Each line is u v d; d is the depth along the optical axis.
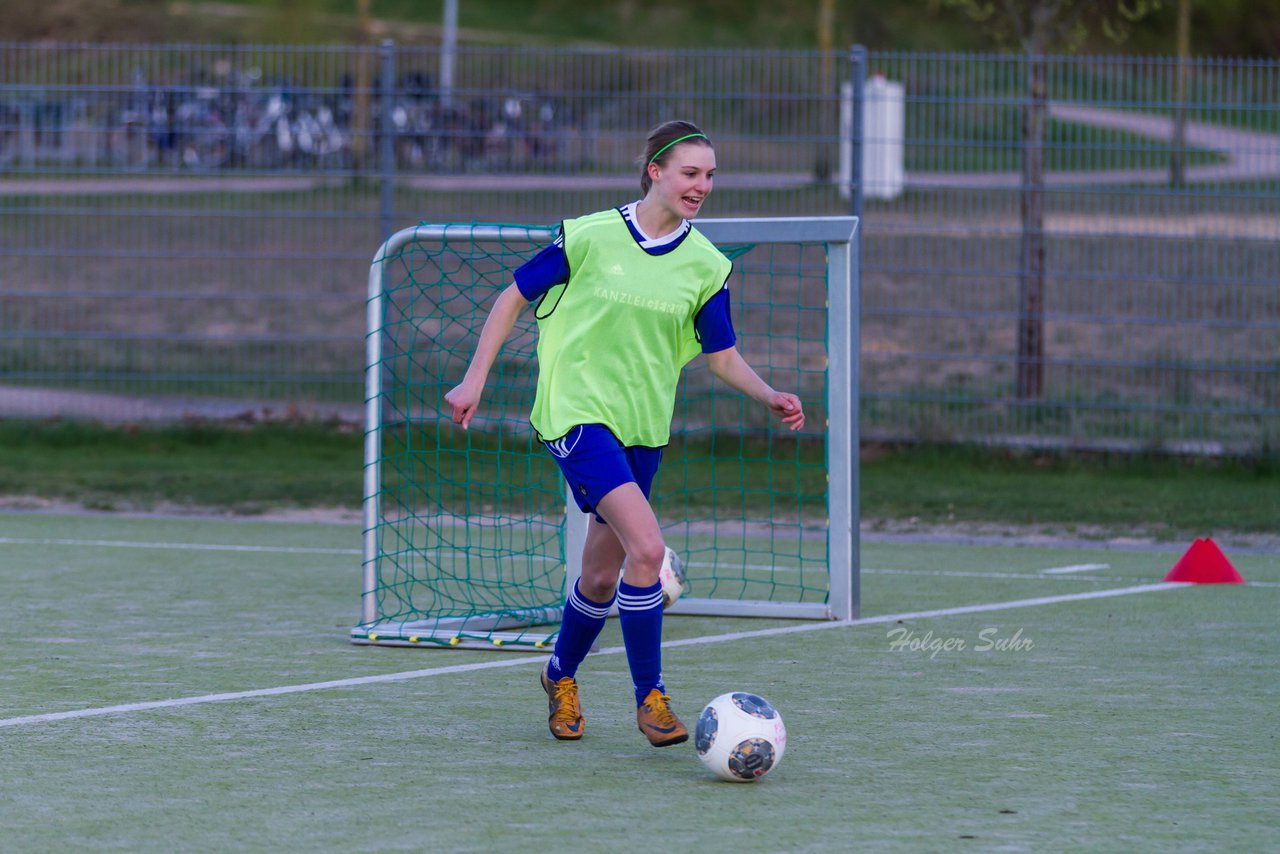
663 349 17.31
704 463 46.06
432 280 54.97
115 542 35.31
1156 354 44.81
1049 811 14.93
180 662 22.47
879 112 44.75
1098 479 43.97
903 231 44.62
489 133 47.53
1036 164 44.16
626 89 46.59
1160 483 43.47
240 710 19.34
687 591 30.14
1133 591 29.78
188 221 48.78
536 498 41.47
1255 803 15.26
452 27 131.62
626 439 17.39
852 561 26.72
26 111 48.62
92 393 48.94
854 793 15.59
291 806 15.00
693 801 15.25
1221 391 44.25
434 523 38.31
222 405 48.91
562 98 46.91
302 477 44.25
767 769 15.90
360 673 21.86
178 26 157.00
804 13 167.88
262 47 47.47
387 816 14.65
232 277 58.69
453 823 14.42
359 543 35.59
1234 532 37.81
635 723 18.86
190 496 41.84
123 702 19.73
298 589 29.48
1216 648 24.00
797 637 24.95
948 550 35.41
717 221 25.56
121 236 48.88
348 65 48.03
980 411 45.25
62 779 15.95
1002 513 39.72
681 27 169.50
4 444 48.50
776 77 45.59
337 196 48.19
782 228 26.00
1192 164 43.88
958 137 44.44
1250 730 18.52
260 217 48.12
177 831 14.13
